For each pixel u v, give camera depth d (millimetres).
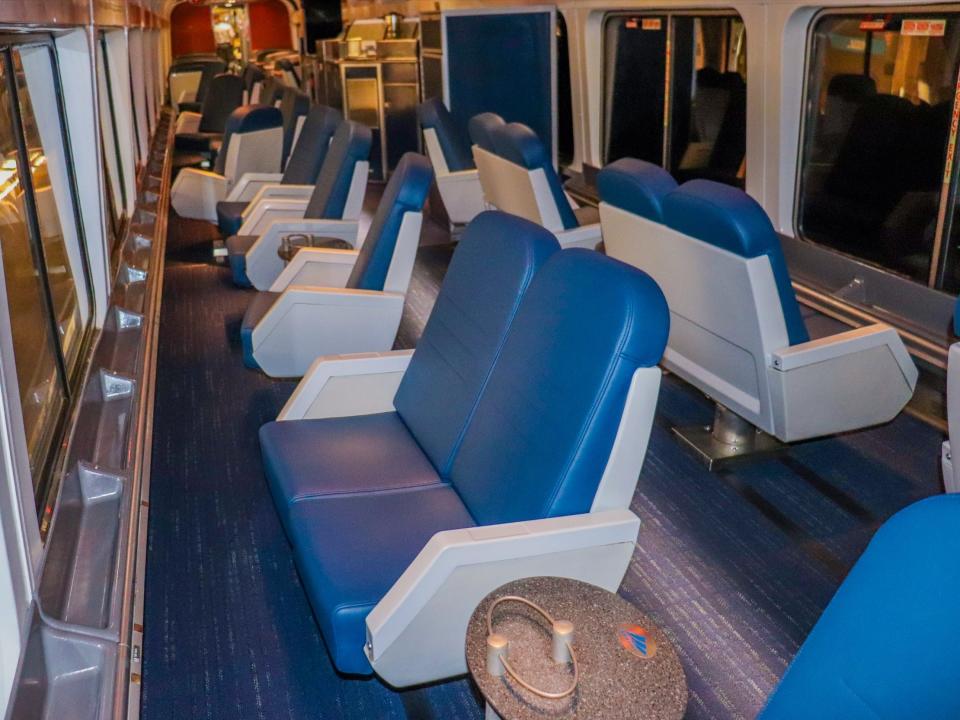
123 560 2129
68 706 1636
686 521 3156
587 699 1447
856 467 3523
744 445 3600
